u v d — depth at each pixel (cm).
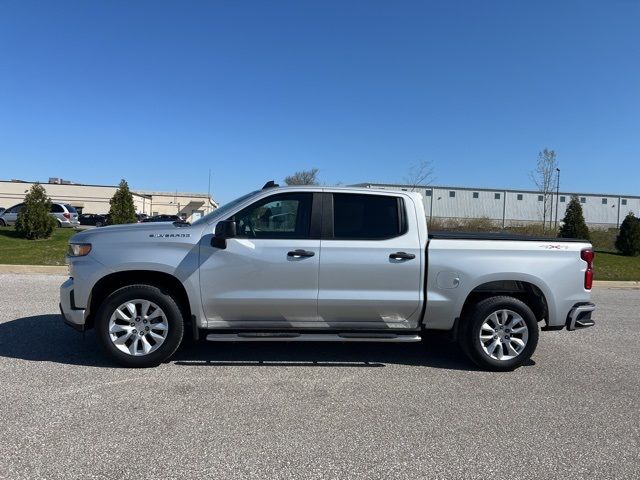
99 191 7044
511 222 6291
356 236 570
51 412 432
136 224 590
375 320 576
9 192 6869
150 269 546
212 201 8844
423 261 570
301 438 397
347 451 378
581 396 510
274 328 570
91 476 333
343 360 614
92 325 577
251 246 555
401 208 580
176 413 438
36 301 920
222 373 549
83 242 555
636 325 891
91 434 393
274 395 488
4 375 523
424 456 374
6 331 697
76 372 537
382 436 405
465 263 572
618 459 377
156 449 372
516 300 582
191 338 690
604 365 625
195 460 358
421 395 501
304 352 643
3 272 1365
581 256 592
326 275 560
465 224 5169
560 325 591
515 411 466
